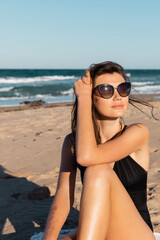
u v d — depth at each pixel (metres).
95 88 2.12
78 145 1.94
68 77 47.59
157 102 16.75
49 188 4.44
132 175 2.05
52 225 2.07
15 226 3.30
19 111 14.65
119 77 2.12
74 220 3.36
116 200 1.84
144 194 2.12
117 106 2.08
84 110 2.06
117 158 1.99
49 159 5.99
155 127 8.12
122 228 1.85
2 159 6.14
